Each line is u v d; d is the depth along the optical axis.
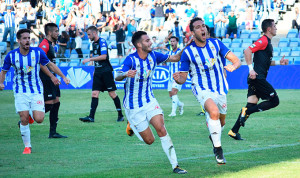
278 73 29.28
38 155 10.05
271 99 11.83
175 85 17.56
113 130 14.12
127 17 36.59
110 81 16.20
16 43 39.62
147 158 9.47
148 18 37.91
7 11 38.41
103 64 16.17
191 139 11.95
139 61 8.30
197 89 8.88
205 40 8.77
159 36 37.00
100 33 37.62
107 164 8.91
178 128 14.15
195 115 17.86
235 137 11.70
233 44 34.47
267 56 11.95
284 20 39.41
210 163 8.73
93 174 8.00
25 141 10.38
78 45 35.34
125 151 10.38
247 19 36.50
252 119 15.95
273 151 9.86
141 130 8.50
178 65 17.48
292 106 19.94
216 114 8.46
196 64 8.80
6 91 32.41
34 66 10.51
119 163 8.98
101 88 16.36
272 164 8.44
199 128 14.12
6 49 38.62
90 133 13.52
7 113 20.19
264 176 7.46
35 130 14.30
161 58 8.81
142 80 8.36
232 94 26.44
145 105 8.38
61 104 23.52
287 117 16.33
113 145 11.28
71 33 35.81
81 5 39.12
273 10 38.00
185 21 35.31
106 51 15.95
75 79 33.19
